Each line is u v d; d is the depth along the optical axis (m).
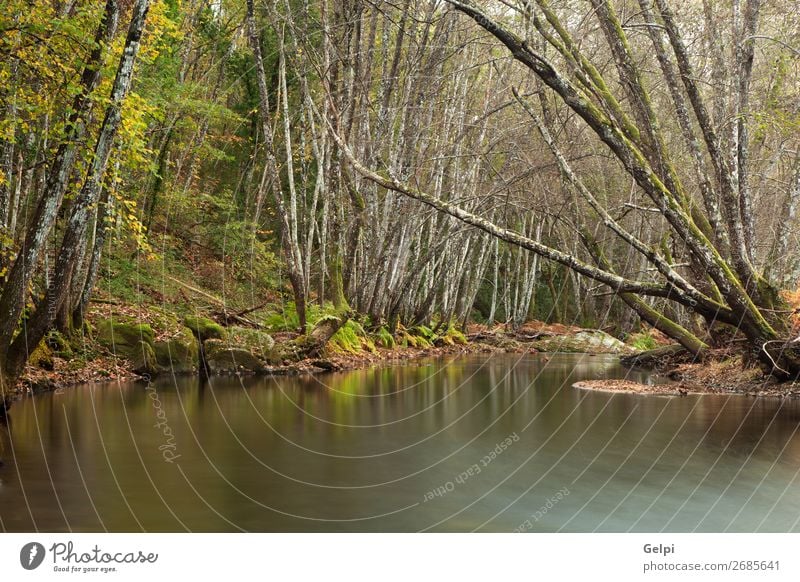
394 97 29.36
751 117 18.67
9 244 14.22
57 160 12.00
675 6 22.58
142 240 15.54
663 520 7.32
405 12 21.59
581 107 15.68
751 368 18.83
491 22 15.53
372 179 15.91
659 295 15.98
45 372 15.92
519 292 54.00
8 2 12.12
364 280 31.34
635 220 29.95
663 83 23.92
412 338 34.81
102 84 13.21
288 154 25.36
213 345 20.50
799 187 19.78
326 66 25.69
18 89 13.17
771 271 18.45
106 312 20.53
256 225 28.73
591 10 19.09
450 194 32.59
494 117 32.06
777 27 21.48
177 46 24.50
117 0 12.50
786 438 11.55
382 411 14.62
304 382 19.48
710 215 17.12
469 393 17.89
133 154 13.82
